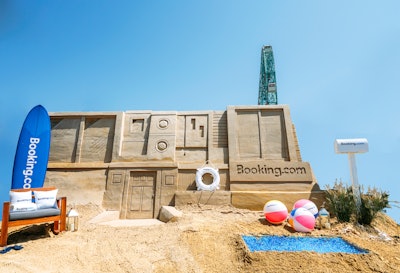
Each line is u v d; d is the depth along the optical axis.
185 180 14.08
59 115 16.08
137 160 14.80
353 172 11.12
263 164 14.05
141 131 15.82
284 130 15.41
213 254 7.09
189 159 15.03
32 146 10.95
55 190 8.61
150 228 9.62
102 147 15.40
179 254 6.99
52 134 15.77
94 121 16.14
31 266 5.82
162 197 13.56
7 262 5.85
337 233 9.08
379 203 10.29
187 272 6.20
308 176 13.59
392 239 9.15
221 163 14.66
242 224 9.96
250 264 6.48
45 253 6.64
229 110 16.03
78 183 14.14
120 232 9.01
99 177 14.22
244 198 12.89
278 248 7.39
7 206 7.40
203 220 10.45
